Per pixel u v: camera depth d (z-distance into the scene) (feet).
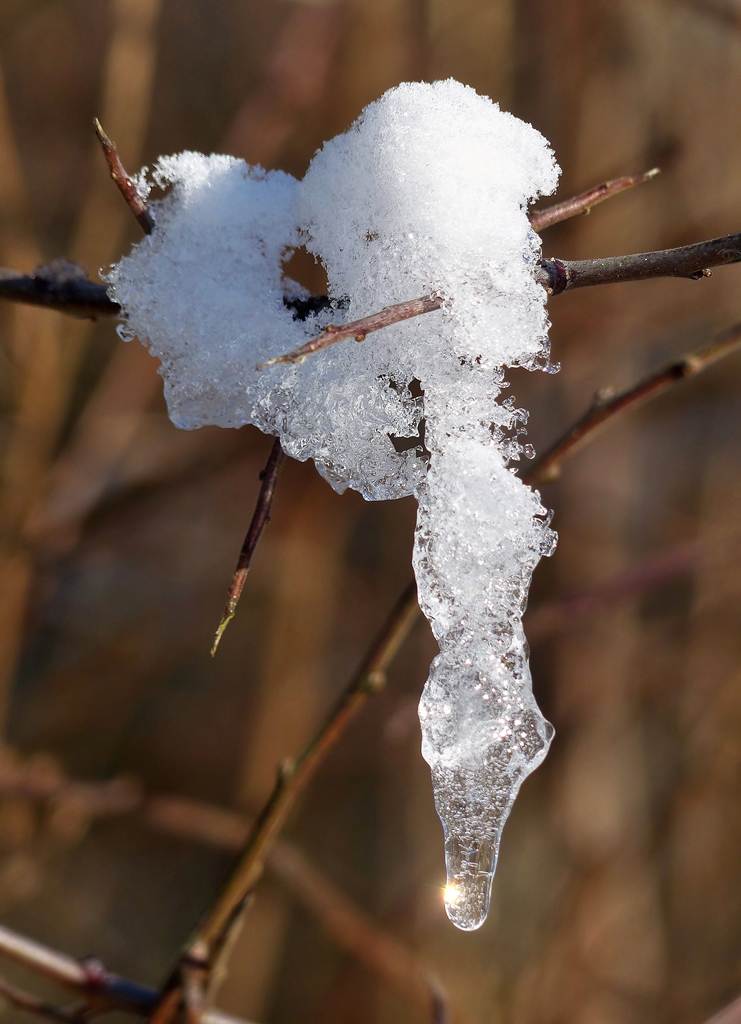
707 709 3.27
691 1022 3.12
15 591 2.86
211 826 2.45
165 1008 1.73
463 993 3.10
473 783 1.56
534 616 2.24
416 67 3.04
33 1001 1.77
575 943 3.05
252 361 1.57
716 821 3.37
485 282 1.55
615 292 3.02
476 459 1.55
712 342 1.77
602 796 3.26
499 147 1.56
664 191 3.09
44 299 1.64
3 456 2.81
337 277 1.57
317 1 2.91
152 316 1.58
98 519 2.93
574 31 3.01
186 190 1.59
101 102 3.17
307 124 3.09
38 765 2.44
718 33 3.11
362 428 1.55
